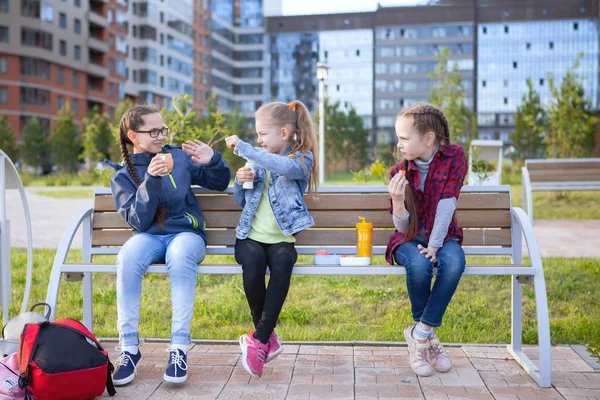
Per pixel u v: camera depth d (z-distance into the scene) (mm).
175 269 2867
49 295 2916
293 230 2959
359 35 50844
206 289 5074
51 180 24234
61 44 49344
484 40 49219
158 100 56562
